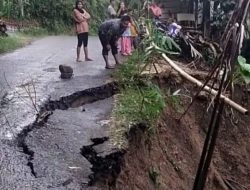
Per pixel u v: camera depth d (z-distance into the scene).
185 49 9.95
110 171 4.77
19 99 6.90
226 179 7.83
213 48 9.38
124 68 8.16
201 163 3.38
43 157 4.73
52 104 6.80
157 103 6.44
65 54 13.06
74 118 6.20
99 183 4.51
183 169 6.71
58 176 4.30
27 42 17.47
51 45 16.39
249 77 3.05
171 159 6.60
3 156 4.74
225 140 8.55
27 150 4.95
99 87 7.70
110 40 9.53
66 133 5.50
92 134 5.49
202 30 12.41
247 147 8.70
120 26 9.37
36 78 8.69
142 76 7.67
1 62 11.27
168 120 7.33
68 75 8.56
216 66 3.26
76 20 10.98
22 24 22.09
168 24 10.84
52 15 24.42
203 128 8.20
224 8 11.42
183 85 8.30
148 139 6.12
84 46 11.22
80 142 5.20
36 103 6.65
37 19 23.91
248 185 7.93
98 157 4.82
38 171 4.39
